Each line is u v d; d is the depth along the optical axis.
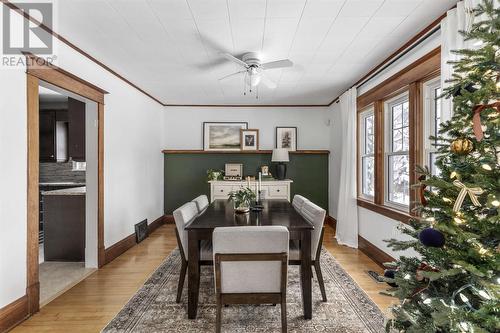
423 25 2.44
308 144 5.67
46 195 3.55
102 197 3.35
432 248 1.27
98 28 2.48
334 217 5.27
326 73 3.72
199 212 2.95
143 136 4.62
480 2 1.75
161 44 2.82
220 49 2.93
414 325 1.28
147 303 2.46
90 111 3.28
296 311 2.32
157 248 4.03
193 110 5.63
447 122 1.36
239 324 2.14
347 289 2.70
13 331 2.04
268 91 4.64
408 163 3.06
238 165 5.46
